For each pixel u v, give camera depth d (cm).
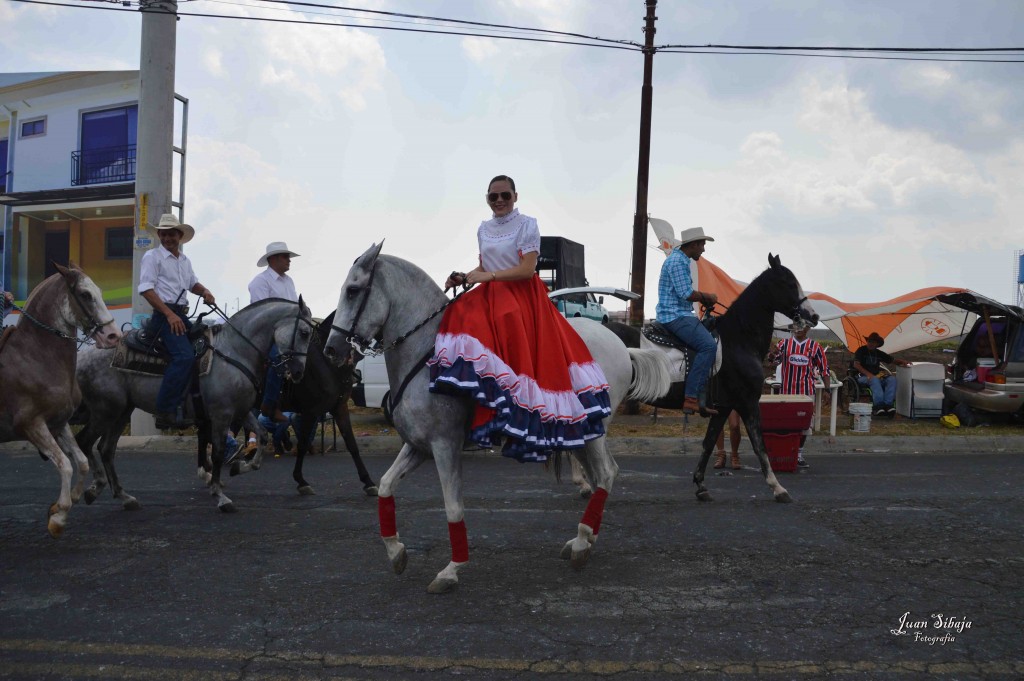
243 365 746
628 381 641
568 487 848
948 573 537
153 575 543
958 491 812
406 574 544
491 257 530
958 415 1316
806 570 545
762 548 601
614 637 432
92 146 1984
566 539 633
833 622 451
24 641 431
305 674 389
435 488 850
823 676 384
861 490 822
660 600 489
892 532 644
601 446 560
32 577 541
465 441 527
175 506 767
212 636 436
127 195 1962
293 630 444
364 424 1324
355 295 521
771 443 944
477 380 487
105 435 759
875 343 1458
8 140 2031
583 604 483
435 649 417
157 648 420
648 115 1600
